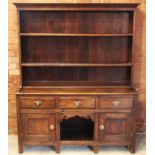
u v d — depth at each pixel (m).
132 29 3.02
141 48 3.33
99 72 3.27
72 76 3.28
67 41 3.19
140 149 3.11
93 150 3.05
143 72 3.39
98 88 3.15
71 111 2.91
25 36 3.13
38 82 3.25
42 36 3.15
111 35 2.96
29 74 3.25
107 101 2.90
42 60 3.22
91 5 2.86
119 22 3.15
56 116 2.92
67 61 3.24
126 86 3.23
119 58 3.25
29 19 3.11
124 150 3.11
